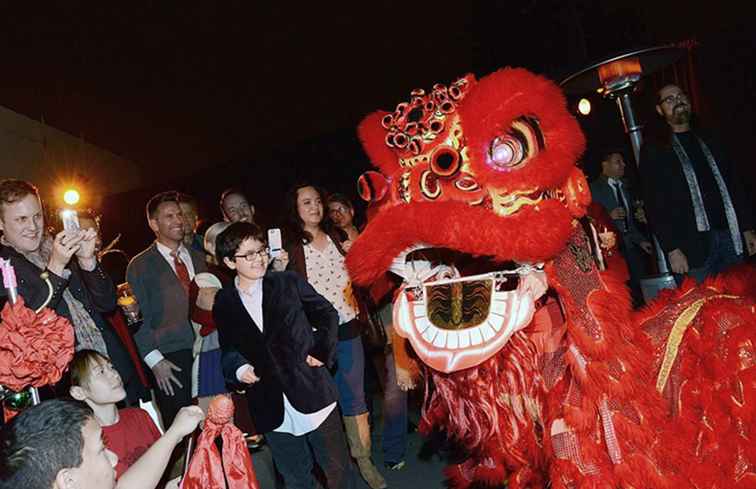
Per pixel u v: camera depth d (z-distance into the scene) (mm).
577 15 7660
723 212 5219
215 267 4527
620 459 2318
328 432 3693
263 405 3627
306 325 3697
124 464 3035
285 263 4414
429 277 2430
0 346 2549
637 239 6738
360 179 2342
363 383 4453
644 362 2438
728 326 2500
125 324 4230
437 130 2273
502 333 2230
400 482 4492
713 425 2439
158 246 4746
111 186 10523
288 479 3732
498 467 2566
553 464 2400
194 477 2918
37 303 3246
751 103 7230
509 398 2406
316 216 4582
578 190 2385
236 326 3648
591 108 8273
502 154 2182
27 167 9438
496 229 2148
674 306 2641
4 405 2678
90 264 3578
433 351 2262
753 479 2389
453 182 2227
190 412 2906
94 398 3035
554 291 2486
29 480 2086
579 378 2350
